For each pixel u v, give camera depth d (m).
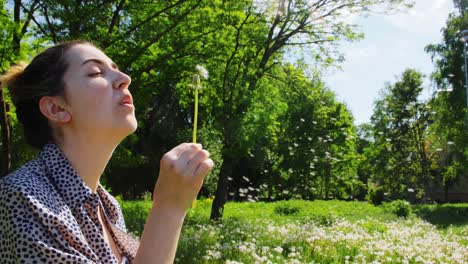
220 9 14.92
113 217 1.45
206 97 16.95
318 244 9.67
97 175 1.27
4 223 1.05
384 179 42.84
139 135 31.50
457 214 24.06
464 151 33.84
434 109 33.91
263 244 9.76
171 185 1.14
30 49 11.51
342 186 38.09
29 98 1.23
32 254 1.01
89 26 12.26
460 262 9.23
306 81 18.70
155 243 1.12
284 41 17.25
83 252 1.08
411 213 22.69
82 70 1.21
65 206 1.13
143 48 13.17
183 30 14.63
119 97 1.23
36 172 1.15
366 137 48.91
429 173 41.56
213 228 11.60
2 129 12.52
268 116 16.39
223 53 15.55
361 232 13.26
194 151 1.17
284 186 33.97
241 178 34.38
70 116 1.22
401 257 9.25
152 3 14.00
